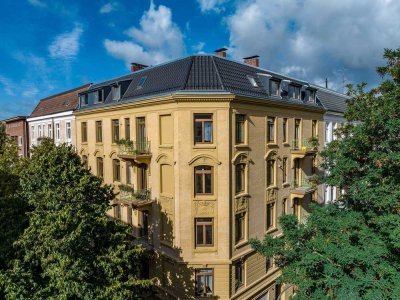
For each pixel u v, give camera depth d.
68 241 10.95
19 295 10.57
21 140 37.44
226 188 16.08
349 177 13.84
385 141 11.73
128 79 21.42
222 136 15.90
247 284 17.78
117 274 12.77
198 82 16.47
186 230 16.30
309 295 11.29
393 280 9.40
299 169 22.66
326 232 12.02
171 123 16.47
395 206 10.86
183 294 16.55
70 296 11.00
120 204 21.52
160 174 17.48
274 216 20.00
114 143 21.58
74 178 12.46
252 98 16.89
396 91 11.31
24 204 15.31
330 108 26.45
